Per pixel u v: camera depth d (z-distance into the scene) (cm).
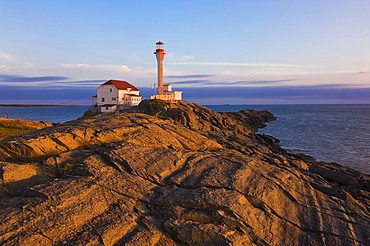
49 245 1322
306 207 1934
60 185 1667
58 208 1495
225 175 1945
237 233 1513
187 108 6431
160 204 1672
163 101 6781
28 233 1336
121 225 1473
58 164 1958
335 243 1711
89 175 1786
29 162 2069
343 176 3038
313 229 1780
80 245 1317
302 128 9512
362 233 1820
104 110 6981
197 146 2803
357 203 2178
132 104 7181
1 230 1332
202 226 1510
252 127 9188
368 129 9225
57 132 2317
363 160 4709
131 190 1727
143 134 2561
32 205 1491
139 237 1429
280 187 2025
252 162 2261
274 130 8900
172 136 2741
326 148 5762
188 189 1767
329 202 2055
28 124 4484
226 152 2695
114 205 1619
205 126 5422
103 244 1354
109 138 2406
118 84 7400
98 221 1488
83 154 2092
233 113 10850
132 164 1919
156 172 1884
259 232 1600
